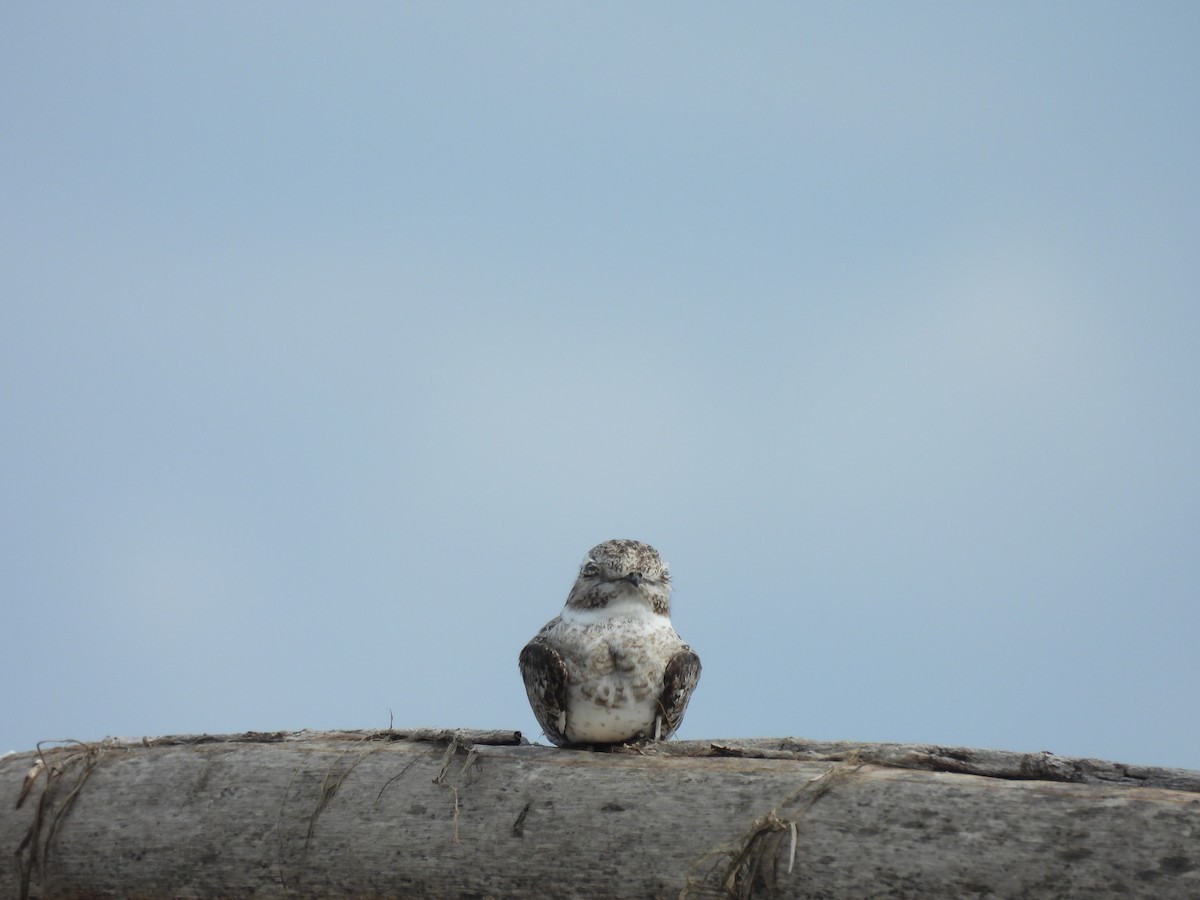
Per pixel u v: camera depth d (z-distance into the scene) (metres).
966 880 9.53
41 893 12.27
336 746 12.09
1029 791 9.76
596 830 10.73
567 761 11.31
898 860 9.77
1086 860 9.28
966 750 10.68
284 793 11.75
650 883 10.45
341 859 11.35
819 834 10.09
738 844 10.26
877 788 10.20
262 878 11.56
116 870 11.99
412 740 12.07
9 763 12.95
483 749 11.58
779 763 10.74
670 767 10.96
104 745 12.82
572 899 10.68
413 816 11.33
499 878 10.91
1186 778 10.09
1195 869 8.98
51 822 12.33
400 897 11.22
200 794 11.99
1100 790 9.62
